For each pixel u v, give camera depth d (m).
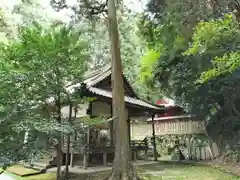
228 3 8.90
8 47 7.26
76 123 7.69
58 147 7.95
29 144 6.65
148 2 11.91
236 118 11.24
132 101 12.95
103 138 12.24
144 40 14.34
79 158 11.73
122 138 7.97
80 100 8.46
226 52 7.51
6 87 7.04
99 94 10.37
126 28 16.31
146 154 14.78
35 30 7.35
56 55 7.39
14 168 11.01
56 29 7.80
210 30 7.09
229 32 7.03
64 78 8.06
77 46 7.86
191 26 10.47
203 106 12.80
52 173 9.90
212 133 12.70
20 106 6.94
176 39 11.46
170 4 10.66
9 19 18.39
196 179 8.45
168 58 12.58
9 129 6.55
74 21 9.91
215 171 9.87
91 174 9.34
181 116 15.37
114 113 8.30
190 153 13.93
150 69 14.21
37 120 6.81
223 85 10.80
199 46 8.05
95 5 9.66
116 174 7.64
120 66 8.70
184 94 13.26
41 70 7.45
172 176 9.02
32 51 7.22
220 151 12.12
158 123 17.39
